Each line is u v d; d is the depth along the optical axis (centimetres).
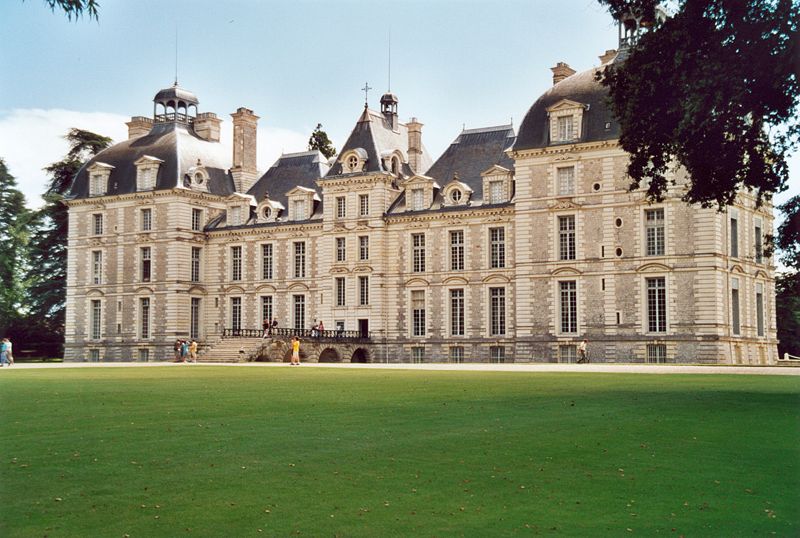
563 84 7412
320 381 4003
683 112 3247
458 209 8131
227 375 4700
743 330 7025
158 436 2023
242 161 9962
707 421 2272
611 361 6912
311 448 1864
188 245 9475
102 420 2322
